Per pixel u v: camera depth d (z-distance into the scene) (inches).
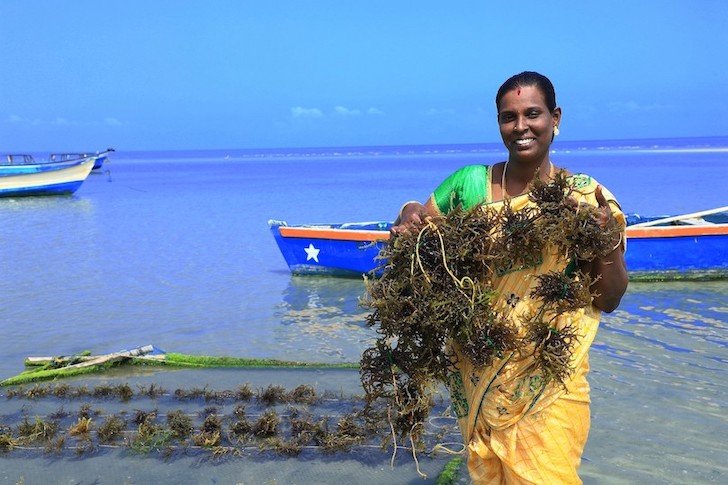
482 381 114.7
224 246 669.3
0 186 1395.2
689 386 241.3
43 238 760.3
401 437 126.3
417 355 115.8
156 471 185.6
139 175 2883.9
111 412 230.5
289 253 490.0
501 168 118.0
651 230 435.2
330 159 5733.3
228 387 250.7
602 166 2449.6
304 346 312.7
